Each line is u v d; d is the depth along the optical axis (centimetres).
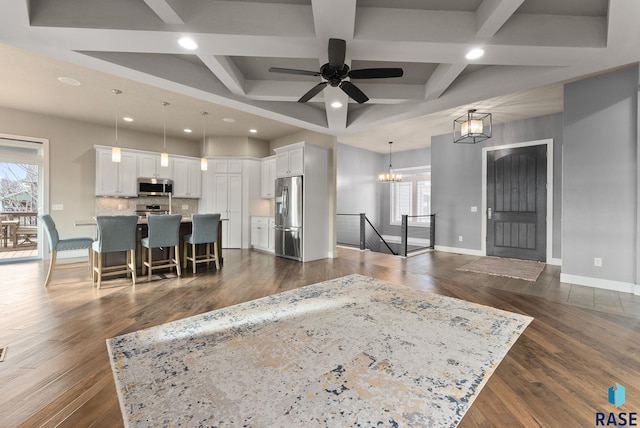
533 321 262
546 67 304
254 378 177
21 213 546
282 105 439
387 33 252
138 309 293
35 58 331
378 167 918
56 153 547
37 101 465
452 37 254
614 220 355
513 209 566
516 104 464
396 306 300
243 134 683
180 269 464
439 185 671
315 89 299
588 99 368
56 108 498
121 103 475
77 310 289
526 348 213
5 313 281
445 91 379
